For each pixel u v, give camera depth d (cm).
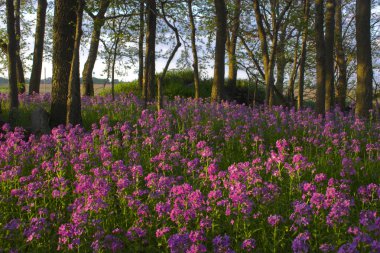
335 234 646
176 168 1080
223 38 2280
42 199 861
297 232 689
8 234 677
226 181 797
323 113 2136
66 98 1602
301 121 1570
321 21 2161
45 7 2506
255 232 714
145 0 1670
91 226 673
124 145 1259
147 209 694
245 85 3628
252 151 1278
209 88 3528
